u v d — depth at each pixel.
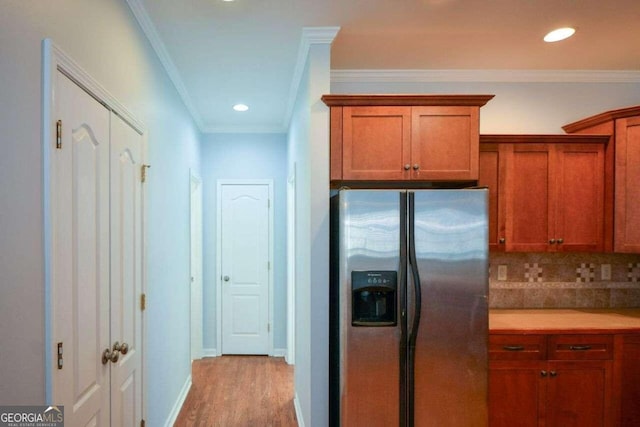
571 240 2.52
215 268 4.18
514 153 2.51
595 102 2.85
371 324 1.96
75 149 1.25
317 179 2.22
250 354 4.20
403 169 2.18
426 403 1.97
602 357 2.24
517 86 2.84
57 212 1.13
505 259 2.79
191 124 3.52
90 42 1.41
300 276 2.78
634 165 2.39
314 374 2.21
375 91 2.81
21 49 0.99
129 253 1.78
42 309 1.07
